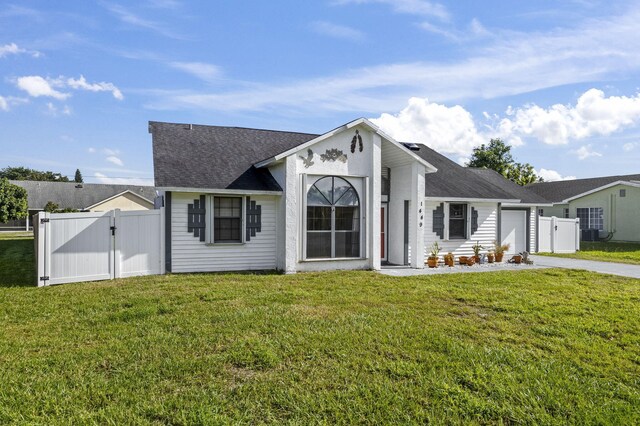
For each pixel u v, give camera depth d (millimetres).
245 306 7402
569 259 16812
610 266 14336
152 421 3529
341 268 12656
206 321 6398
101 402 3844
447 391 4117
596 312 7270
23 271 11852
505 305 7699
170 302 7699
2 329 6047
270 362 4758
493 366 4742
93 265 10203
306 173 12125
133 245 10930
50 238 9609
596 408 3871
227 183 12148
